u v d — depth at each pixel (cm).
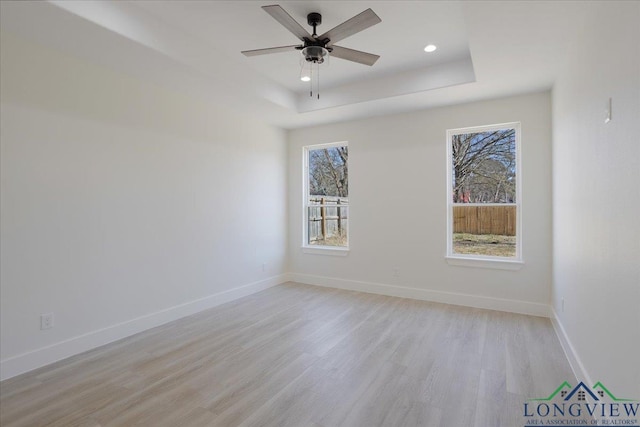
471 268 406
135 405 207
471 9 215
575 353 243
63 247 273
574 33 242
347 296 454
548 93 363
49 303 264
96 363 263
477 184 415
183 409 203
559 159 313
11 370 242
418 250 439
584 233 221
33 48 255
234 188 442
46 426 187
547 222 364
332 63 354
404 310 391
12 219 245
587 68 215
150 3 251
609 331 170
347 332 325
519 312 379
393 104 411
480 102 399
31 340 254
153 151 343
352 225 489
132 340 308
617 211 160
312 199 539
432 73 361
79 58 283
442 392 219
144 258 334
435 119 427
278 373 246
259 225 486
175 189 365
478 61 289
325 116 464
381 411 200
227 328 337
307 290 487
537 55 278
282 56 340
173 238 363
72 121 279
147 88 338
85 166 287
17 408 204
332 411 200
